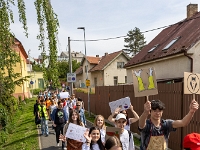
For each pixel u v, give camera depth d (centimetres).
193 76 326
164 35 1825
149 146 312
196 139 250
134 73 362
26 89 3278
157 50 1580
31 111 2062
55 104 1084
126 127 487
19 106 2059
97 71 3959
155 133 311
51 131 1162
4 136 1045
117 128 396
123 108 489
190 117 305
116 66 3791
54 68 744
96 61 4378
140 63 1669
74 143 508
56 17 754
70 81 1677
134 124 944
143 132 319
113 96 1197
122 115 413
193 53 1140
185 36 1352
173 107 685
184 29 1523
